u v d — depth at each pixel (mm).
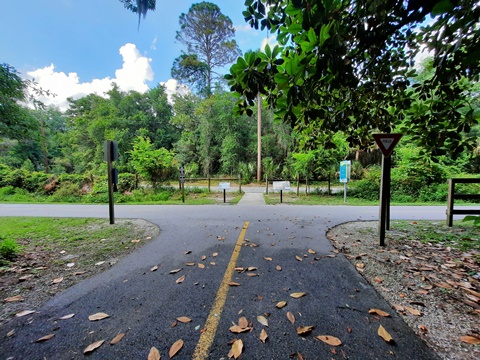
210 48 26953
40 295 2322
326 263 3090
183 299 2227
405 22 1756
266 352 1543
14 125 4367
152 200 10977
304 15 1527
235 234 4578
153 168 12508
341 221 5680
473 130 9438
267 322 1858
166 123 27922
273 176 17625
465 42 1839
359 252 3514
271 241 4102
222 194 12422
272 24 2146
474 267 2930
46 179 13906
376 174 11367
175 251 3629
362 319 1885
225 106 21688
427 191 10180
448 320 1865
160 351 1564
